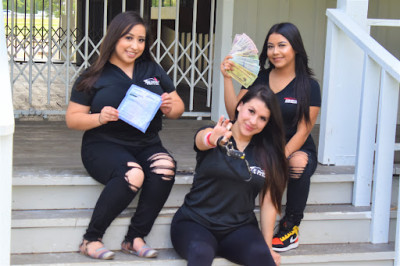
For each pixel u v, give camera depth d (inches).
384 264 142.8
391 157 142.7
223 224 123.1
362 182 150.4
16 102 254.1
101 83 126.9
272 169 125.2
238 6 219.0
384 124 141.0
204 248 116.0
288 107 136.3
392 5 231.5
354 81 160.4
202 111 240.5
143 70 132.0
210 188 122.6
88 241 126.0
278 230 139.6
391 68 134.8
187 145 182.7
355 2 159.3
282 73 139.6
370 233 147.3
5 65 111.6
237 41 135.0
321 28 227.0
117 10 343.6
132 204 136.2
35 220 127.6
